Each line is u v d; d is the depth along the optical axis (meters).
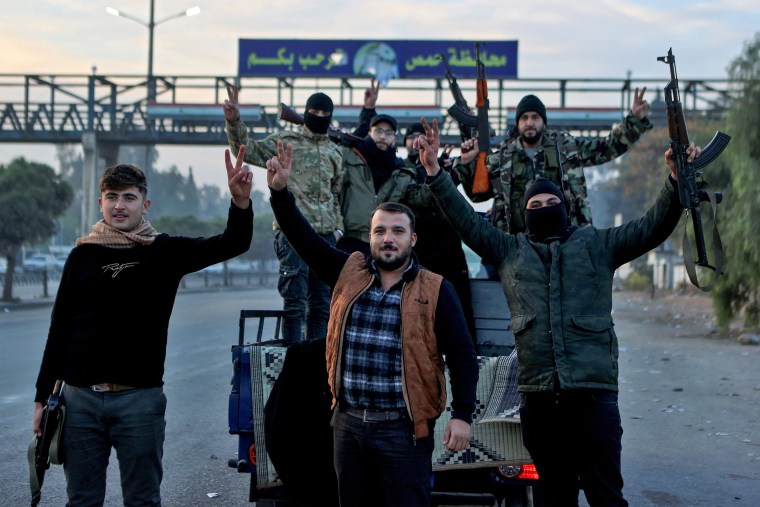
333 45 37.84
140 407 4.18
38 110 36.44
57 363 4.26
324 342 4.61
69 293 4.26
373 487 4.09
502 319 6.19
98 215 36.16
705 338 21.09
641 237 4.68
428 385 3.99
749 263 20.48
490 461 4.75
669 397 11.52
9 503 6.19
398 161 7.12
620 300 45.97
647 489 6.94
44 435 4.15
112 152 37.44
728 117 21.16
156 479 4.27
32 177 31.16
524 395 4.61
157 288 4.25
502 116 36.53
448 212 4.75
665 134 46.88
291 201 4.35
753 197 20.20
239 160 4.20
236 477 7.07
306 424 4.55
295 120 6.73
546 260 4.67
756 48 20.94
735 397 11.52
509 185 6.38
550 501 4.66
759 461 7.89
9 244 30.94
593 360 4.45
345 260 4.33
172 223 62.53
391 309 4.05
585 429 4.46
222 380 12.21
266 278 66.94
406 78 37.62
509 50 36.94
